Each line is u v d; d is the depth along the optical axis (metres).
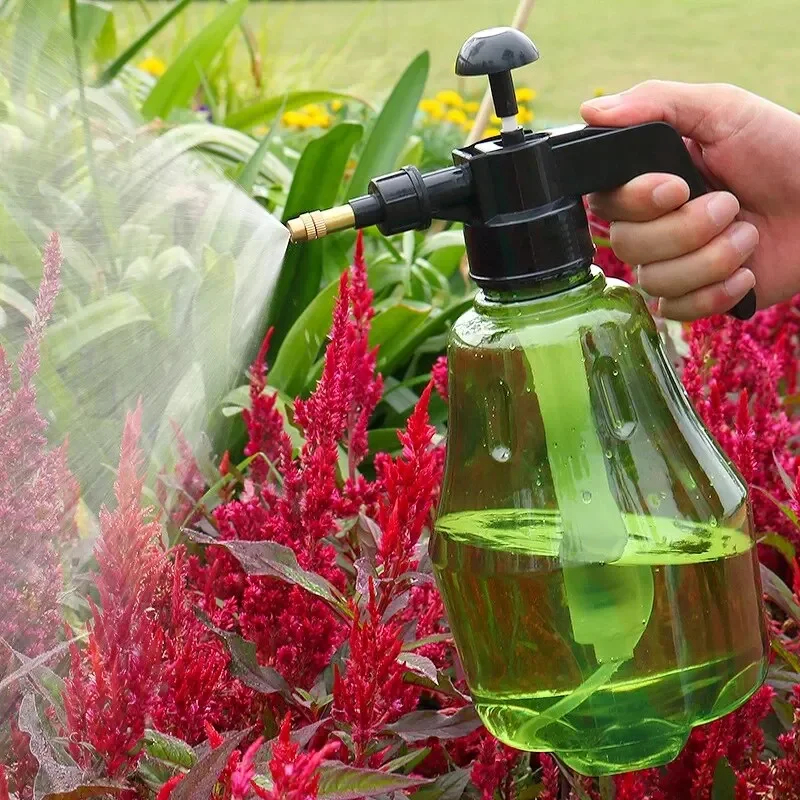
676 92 0.88
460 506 0.67
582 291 0.67
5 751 0.54
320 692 0.75
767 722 0.93
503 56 0.65
